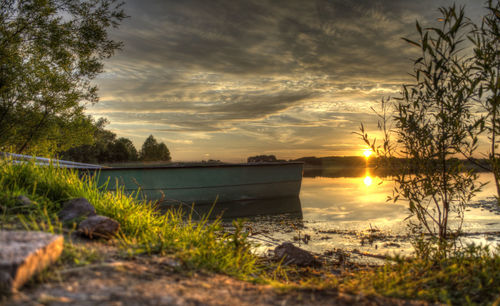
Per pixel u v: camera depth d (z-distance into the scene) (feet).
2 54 28.07
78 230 7.77
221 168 32.17
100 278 5.35
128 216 9.78
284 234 16.39
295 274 9.39
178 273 6.35
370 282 7.14
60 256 5.98
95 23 32.96
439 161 11.45
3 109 29.89
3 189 9.49
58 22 31.83
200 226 10.87
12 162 11.84
